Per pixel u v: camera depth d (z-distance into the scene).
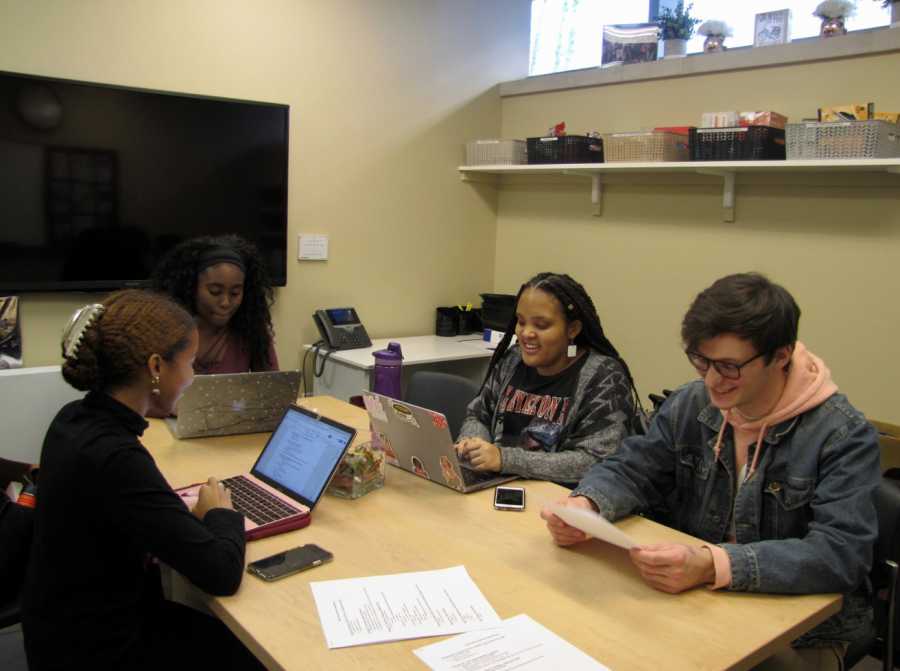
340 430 1.55
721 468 1.44
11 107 2.59
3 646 1.58
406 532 1.43
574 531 1.36
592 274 3.71
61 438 1.18
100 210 2.82
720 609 1.18
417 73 3.72
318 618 1.11
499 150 3.78
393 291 3.82
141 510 1.13
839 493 1.25
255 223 3.22
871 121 2.47
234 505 1.49
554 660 1.01
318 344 3.46
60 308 2.83
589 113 3.69
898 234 2.64
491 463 1.70
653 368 3.48
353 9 3.44
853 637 1.34
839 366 2.85
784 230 2.96
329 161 3.47
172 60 2.96
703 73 3.20
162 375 1.23
